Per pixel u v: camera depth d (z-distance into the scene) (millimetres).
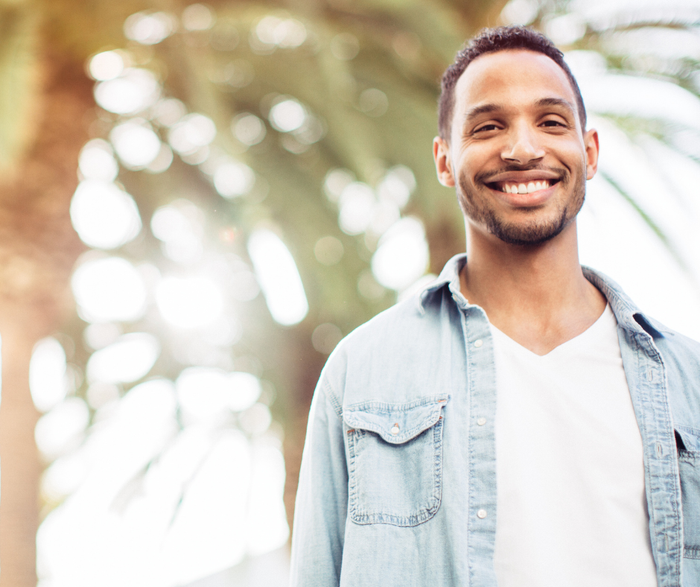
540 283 1201
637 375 1129
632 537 1040
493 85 1210
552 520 1053
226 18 3398
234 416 4738
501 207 1172
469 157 1199
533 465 1079
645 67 3486
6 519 3824
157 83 4000
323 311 4320
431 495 1076
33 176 3639
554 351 1157
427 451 1107
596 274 1282
